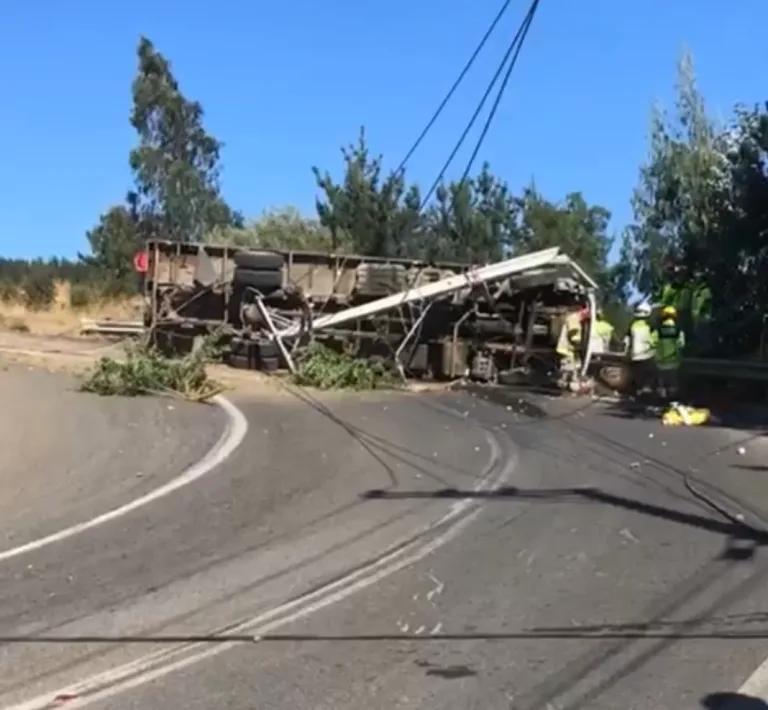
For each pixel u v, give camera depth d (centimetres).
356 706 554
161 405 1812
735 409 2016
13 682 591
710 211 2527
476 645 655
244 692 575
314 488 1156
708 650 646
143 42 6122
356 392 2208
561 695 571
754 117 2395
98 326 3241
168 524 985
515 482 1205
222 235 4372
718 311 2420
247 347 2488
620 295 3444
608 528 977
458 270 2556
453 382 2461
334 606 737
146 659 629
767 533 964
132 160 5816
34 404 1736
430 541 923
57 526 980
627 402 2134
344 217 3400
